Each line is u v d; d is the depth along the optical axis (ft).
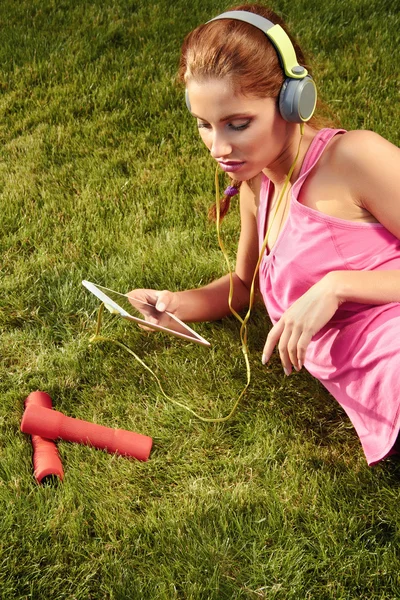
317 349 6.97
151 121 13.66
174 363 8.83
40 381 8.70
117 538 6.91
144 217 11.32
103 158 13.03
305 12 16.24
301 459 7.51
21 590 6.47
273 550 6.59
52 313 9.73
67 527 6.90
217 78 5.61
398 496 6.91
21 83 15.14
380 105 13.19
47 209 11.72
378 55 14.58
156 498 7.34
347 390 6.70
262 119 5.82
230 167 6.11
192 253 10.46
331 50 15.03
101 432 7.75
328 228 6.44
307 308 6.12
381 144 6.13
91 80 14.89
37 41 16.42
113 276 10.31
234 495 7.14
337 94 13.62
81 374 8.80
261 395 8.38
